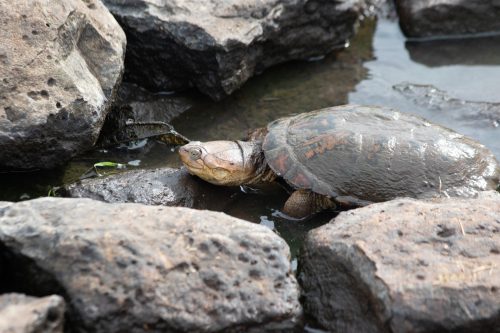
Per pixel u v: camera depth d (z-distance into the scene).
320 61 11.61
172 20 9.77
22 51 7.74
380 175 7.64
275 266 6.09
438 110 10.03
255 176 8.34
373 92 10.64
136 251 5.78
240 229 6.24
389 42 12.22
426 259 5.98
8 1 7.87
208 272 5.86
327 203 8.01
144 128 9.30
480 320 5.56
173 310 5.62
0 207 6.28
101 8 8.83
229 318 5.76
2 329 4.96
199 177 8.28
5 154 7.77
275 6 10.54
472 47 11.92
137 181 7.89
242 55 10.12
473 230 6.30
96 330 5.53
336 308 6.25
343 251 6.21
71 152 8.11
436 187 7.60
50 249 5.75
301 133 8.11
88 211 6.18
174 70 10.20
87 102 7.95
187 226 6.16
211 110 10.20
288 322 6.00
